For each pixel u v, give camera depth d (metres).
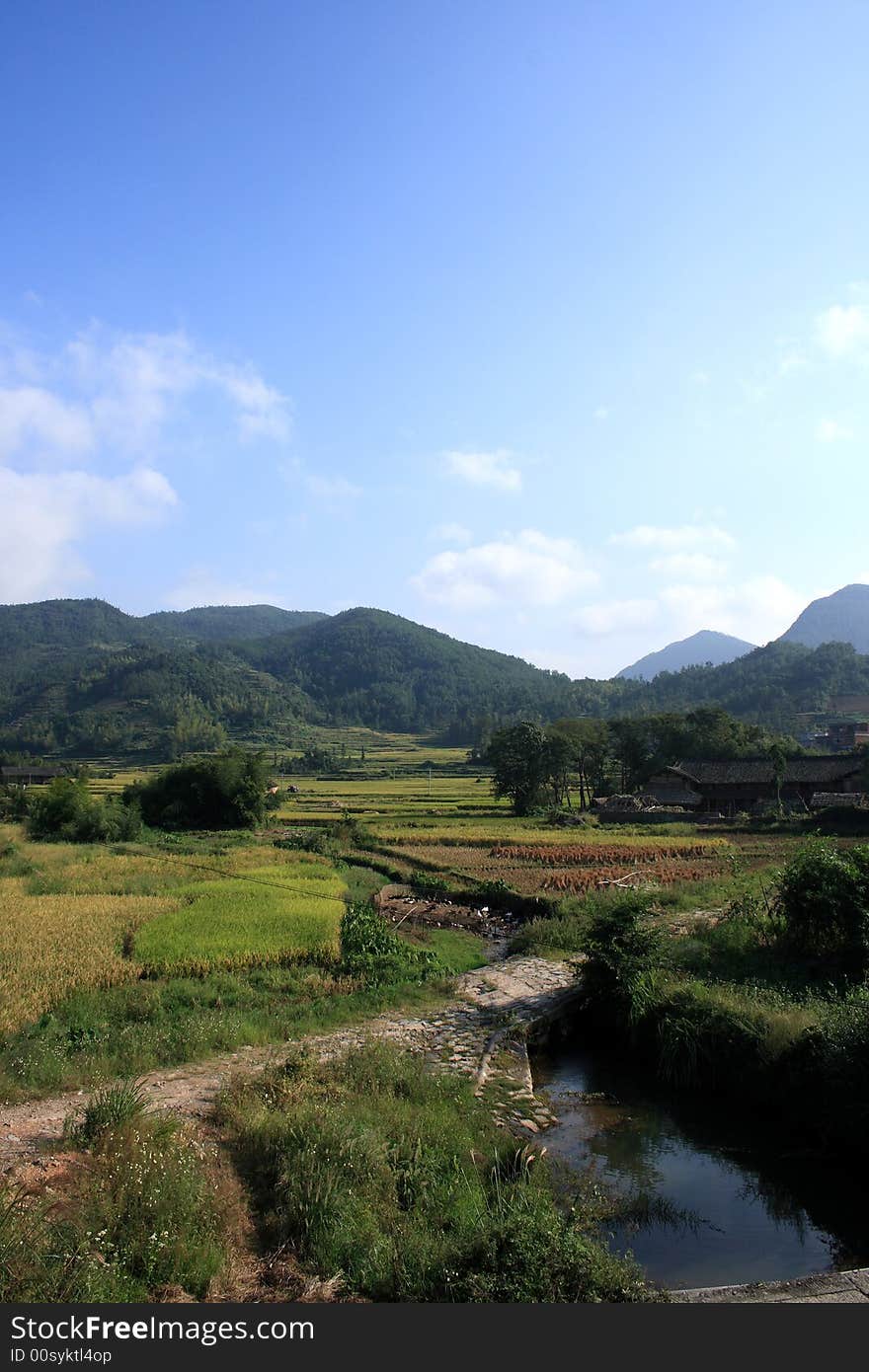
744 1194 12.43
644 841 53.50
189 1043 16.27
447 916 32.06
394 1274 8.31
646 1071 17.92
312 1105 12.09
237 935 25.30
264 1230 9.36
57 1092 13.73
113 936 25.42
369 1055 15.28
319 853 50.00
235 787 65.00
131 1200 8.81
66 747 188.38
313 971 22.75
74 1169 9.49
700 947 21.92
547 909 31.45
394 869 43.19
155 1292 7.72
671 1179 12.88
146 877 38.97
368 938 24.64
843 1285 8.35
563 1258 8.06
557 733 85.69
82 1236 7.89
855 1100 13.34
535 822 67.75
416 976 22.81
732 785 75.50
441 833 58.22
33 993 19.42
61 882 36.97
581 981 21.33
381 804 84.44
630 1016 18.84
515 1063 16.98
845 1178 12.93
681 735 91.25
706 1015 17.05
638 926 21.33
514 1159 12.20
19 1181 9.06
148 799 66.50
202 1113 12.61
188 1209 8.90
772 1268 10.50
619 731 95.75
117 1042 16.39
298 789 107.38
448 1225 9.67
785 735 124.19
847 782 71.44
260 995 20.56
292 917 27.78
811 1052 14.38
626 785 94.81
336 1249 8.83
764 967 20.28
